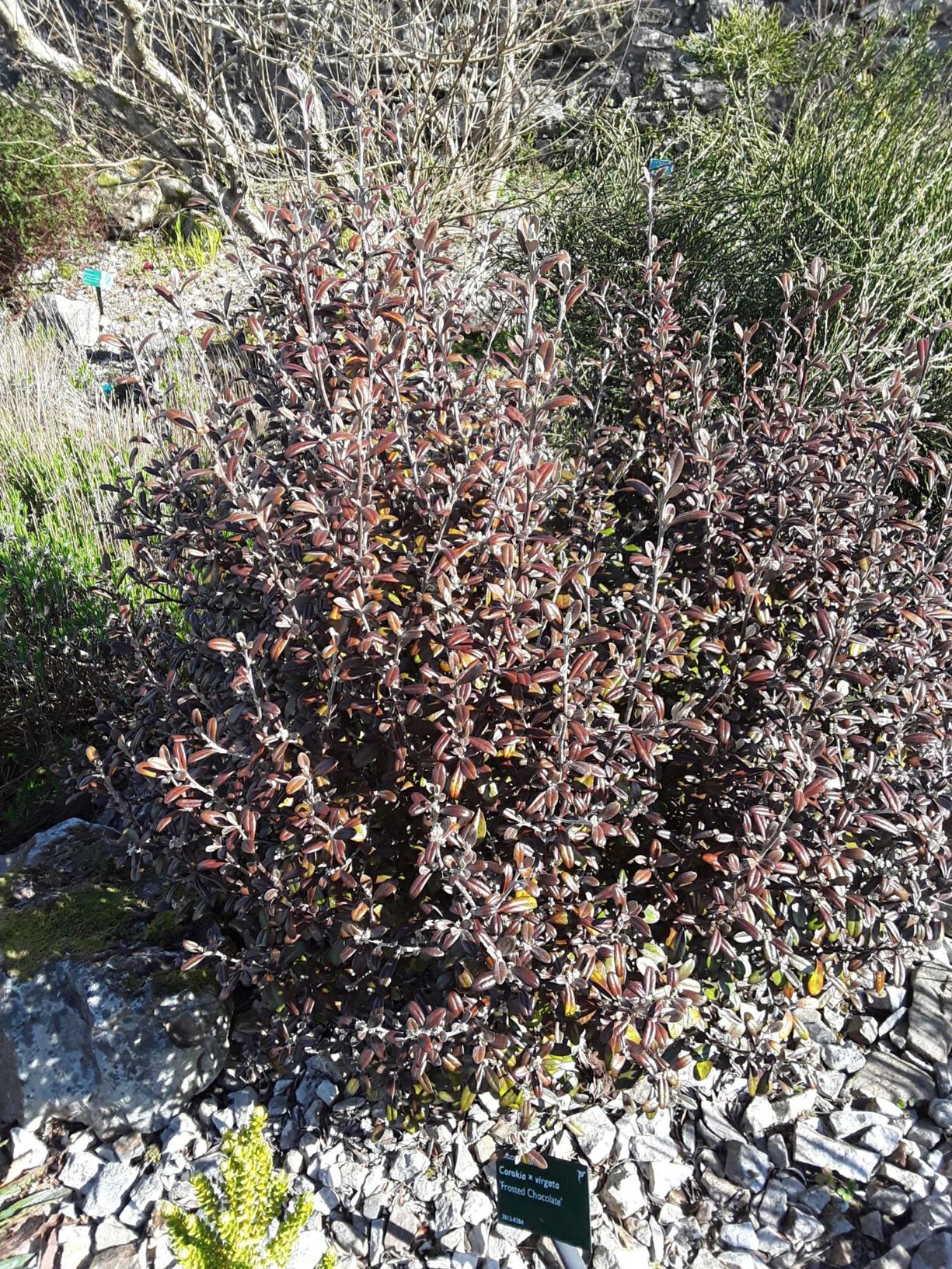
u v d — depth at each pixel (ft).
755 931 6.35
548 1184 6.68
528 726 6.40
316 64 22.81
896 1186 7.38
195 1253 5.76
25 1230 7.34
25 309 24.90
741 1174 7.41
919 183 15.23
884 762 7.23
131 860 8.27
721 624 7.44
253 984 7.92
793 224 15.60
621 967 6.39
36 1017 8.05
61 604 11.80
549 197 19.45
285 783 6.37
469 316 8.95
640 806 6.54
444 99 21.22
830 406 8.58
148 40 18.74
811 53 21.16
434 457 7.27
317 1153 7.61
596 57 24.72
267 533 6.49
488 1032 6.50
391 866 7.14
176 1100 7.91
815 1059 8.25
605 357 8.67
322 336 7.46
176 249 25.76
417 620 6.32
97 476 14.37
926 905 7.27
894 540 7.86
